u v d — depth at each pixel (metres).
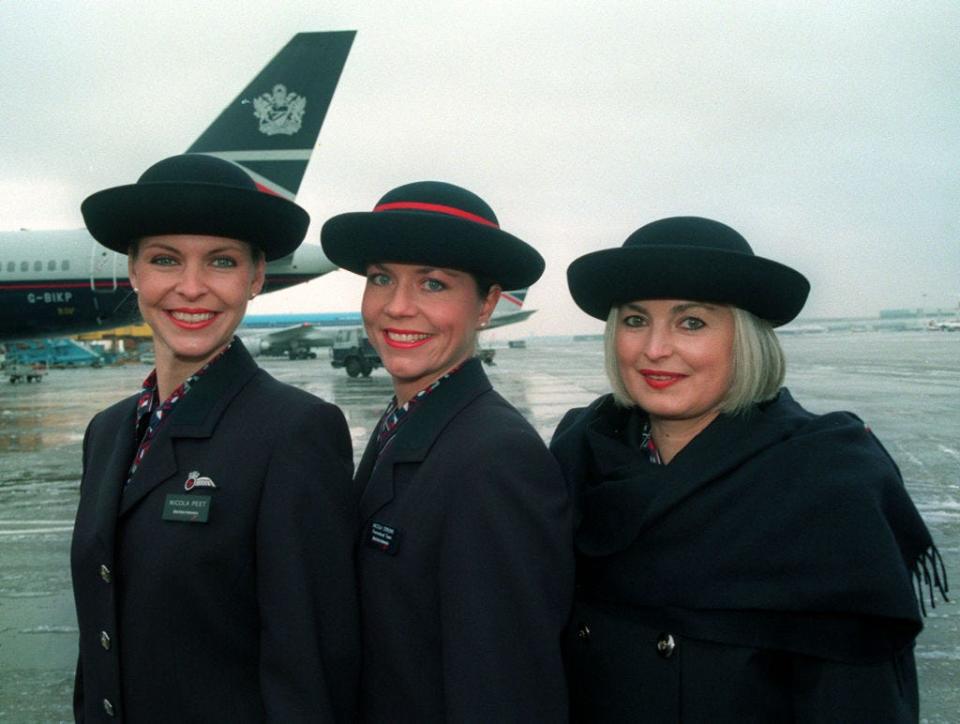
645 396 1.50
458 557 1.36
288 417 1.51
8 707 3.18
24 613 4.21
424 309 1.60
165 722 1.44
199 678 1.44
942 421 12.41
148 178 1.63
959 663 3.58
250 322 57.97
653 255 1.38
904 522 1.30
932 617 4.11
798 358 36.91
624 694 1.40
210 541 1.44
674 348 1.45
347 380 22.78
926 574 1.34
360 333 24.33
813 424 1.41
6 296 14.80
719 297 1.41
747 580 1.28
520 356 51.56
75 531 1.61
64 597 4.46
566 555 1.41
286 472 1.46
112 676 1.47
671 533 1.37
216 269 1.58
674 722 1.32
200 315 1.58
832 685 1.23
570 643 1.56
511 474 1.38
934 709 3.18
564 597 1.41
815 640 1.24
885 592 1.19
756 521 1.31
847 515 1.25
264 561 1.44
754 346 1.45
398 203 1.63
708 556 1.33
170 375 1.65
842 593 1.21
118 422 1.74
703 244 1.49
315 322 58.56
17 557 5.28
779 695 1.30
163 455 1.51
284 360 43.09
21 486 7.94
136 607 1.45
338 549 1.50
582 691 1.50
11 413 15.66
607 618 1.47
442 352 1.63
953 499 6.97
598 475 1.58
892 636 1.22
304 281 15.91
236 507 1.45
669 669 1.34
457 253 1.54
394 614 1.46
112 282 14.79
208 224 1.52
